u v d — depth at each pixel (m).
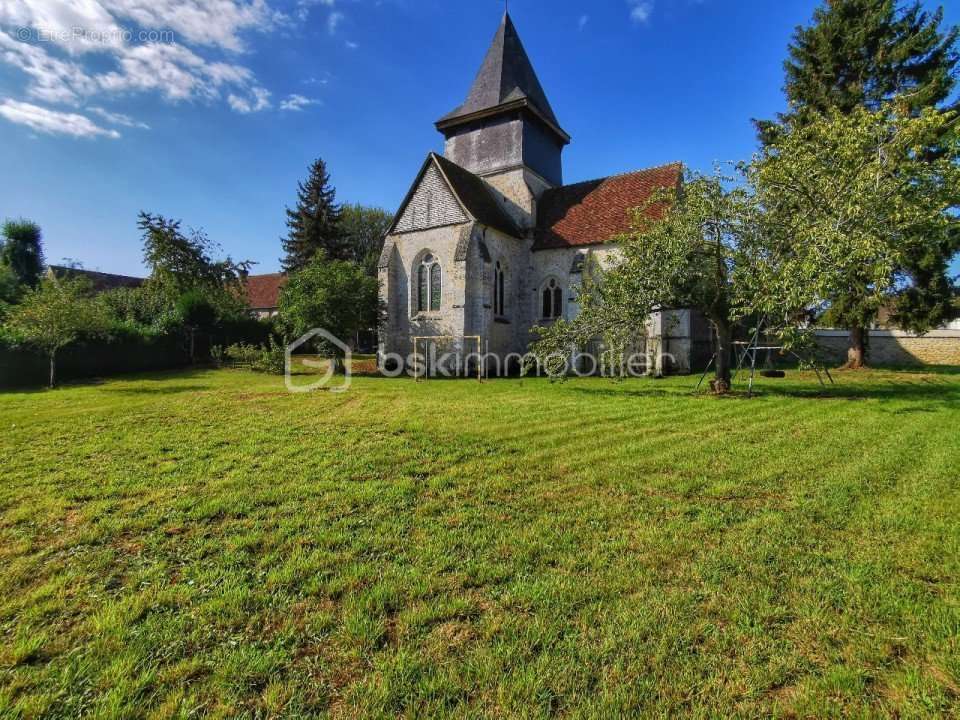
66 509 4.74
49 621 2.94
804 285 10.50
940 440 7.52
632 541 4.01
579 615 2.98
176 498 5.04
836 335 26.80
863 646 2.71
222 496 5.07
